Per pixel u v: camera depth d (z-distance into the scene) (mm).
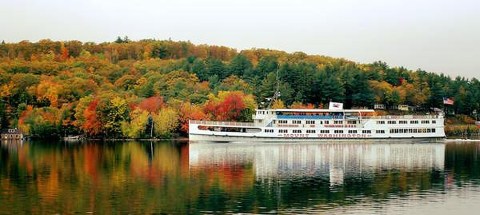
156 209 82812
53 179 107812
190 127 196125
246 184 104000
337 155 155125
